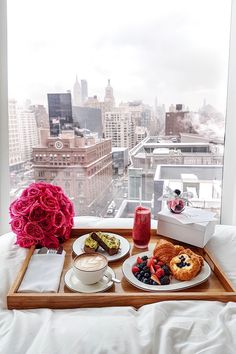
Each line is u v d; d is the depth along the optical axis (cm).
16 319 61
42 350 52
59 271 79
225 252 91
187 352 52
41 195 95
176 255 84
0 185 130
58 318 62
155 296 69
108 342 54
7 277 77
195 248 94
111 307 67
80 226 109
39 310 66
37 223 92
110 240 92
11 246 93
